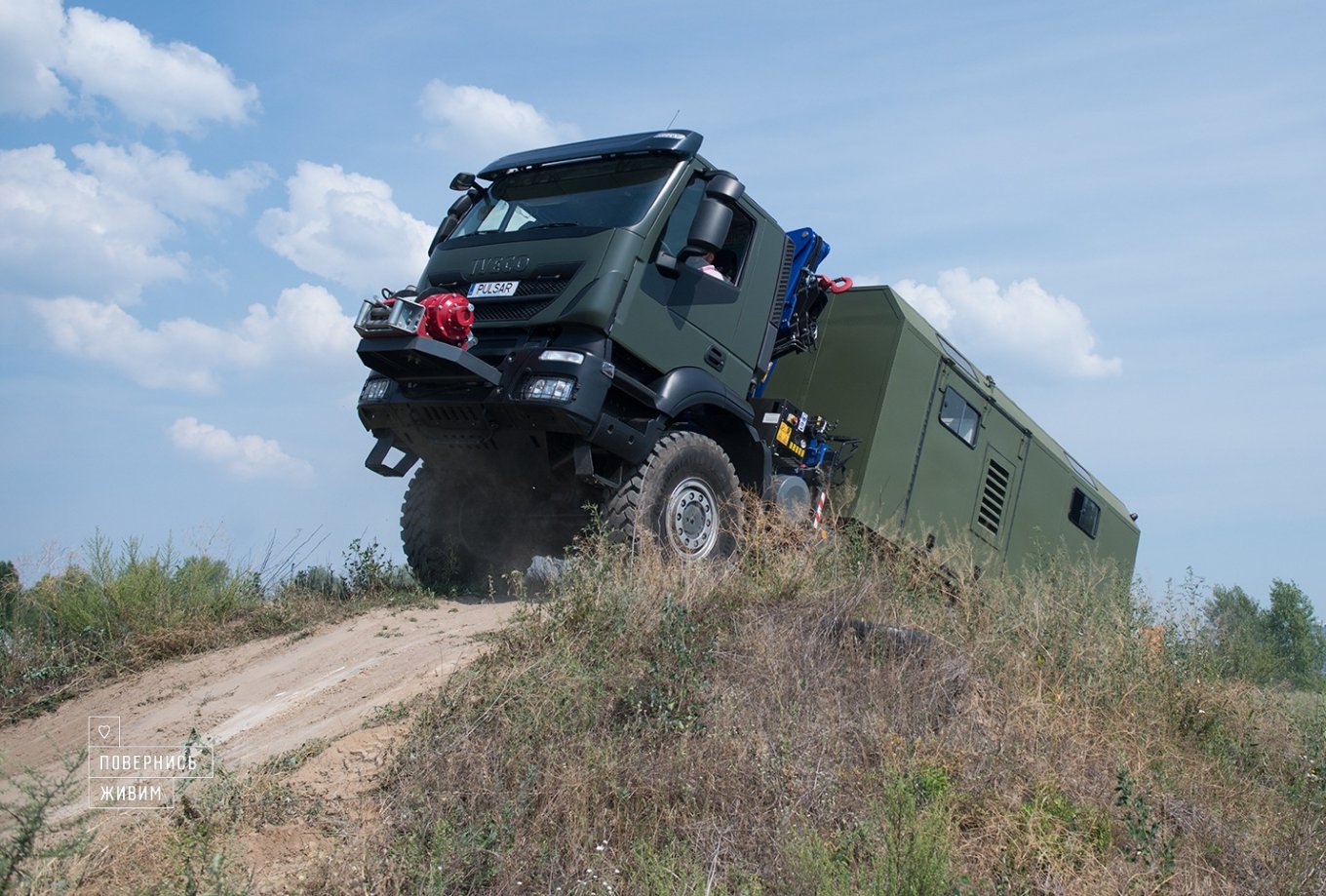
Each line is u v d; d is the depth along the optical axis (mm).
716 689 5793
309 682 6984
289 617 8555
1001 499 11477
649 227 8062
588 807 4949
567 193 8633
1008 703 6285
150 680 7727
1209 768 6551
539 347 7801
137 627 8359
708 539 8375
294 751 5742
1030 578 9938
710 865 4668
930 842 4535
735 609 6812
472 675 6023
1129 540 13914
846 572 8055
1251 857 5480
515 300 8133
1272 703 8109
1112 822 5379
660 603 6566
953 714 6000
